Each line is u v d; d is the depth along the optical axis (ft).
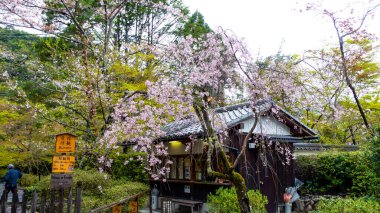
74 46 44.78
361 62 38.47
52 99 36.81
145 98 29.17
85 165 33.78
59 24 42.88
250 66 21.85
